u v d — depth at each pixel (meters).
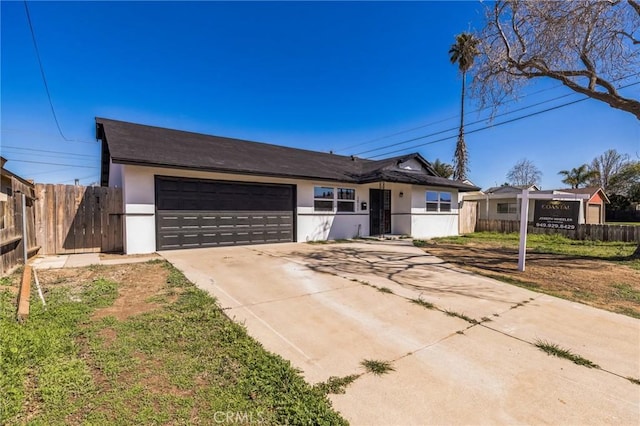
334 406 2.20
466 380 2.58
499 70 9.37
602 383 2.58
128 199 7.95
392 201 14.41
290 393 2.31
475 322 3.84
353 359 2.88
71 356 2.70
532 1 8.07
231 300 4.42
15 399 2.07
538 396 2.38
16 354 2.59
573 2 7.58
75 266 6.32
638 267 7.23
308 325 3.65
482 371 2.72
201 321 3.57
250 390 2.33
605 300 4.81
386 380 2.55
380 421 2.06
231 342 3.08
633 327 3.77
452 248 10.23
